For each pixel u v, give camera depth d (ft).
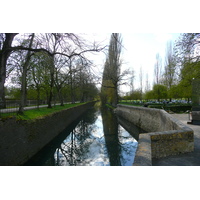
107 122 78.33
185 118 45.75
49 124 41.47
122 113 89.81
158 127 41.52
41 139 35.17
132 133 55.36
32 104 81.05
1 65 28.32
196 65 42.80
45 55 40.42
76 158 34.45
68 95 140.46
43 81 60.44
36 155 31.48
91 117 97.30
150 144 15.88
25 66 38.01
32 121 31.32
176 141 18.53
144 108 55.06
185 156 17.74
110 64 103.81
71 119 73.36
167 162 16.14
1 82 28.37
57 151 39.40
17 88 73.41
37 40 44.04
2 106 28.55
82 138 51.01
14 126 24.76
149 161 12.00
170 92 86.02
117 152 37.47
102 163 31.76
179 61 45.83
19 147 25.73
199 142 22.43
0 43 39.86
